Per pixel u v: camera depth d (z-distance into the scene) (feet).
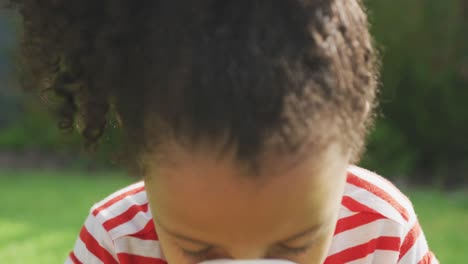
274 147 3.04
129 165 3.45
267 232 3.23
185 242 3.36
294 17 3.15
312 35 3.14
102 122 3.51
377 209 4.54
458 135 18.44
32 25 3.66
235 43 3.07
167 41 3.16
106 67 3.29
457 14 18.24
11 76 21.81
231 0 3.15
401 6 18.07
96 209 4.77
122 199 4.77
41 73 3.75
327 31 3.19
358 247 4.53
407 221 4.64
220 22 3.13
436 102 18.35
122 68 3.27
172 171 3.19
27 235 12.56
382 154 18.03
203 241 3.31
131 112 3.28
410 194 16.61
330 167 3.26
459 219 14.02
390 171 18.15
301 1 3.16
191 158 3.12
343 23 3.30
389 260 4.54
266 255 3.36
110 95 3.36
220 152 3.06
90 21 3.37
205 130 3.03
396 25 18.03
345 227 4.53
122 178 18.58
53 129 20.97
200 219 3.22
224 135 3.02
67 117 3.69
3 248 11.69
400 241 4.55
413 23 18.10
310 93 3.09
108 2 3.29
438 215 14.38
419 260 4.67
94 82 3.39
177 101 3.06
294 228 3.27
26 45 3.75
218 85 3.01
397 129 18.48
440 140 18.51
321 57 3.15
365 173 4.79
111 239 4.59
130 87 3.25
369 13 3.91
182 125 3.06
